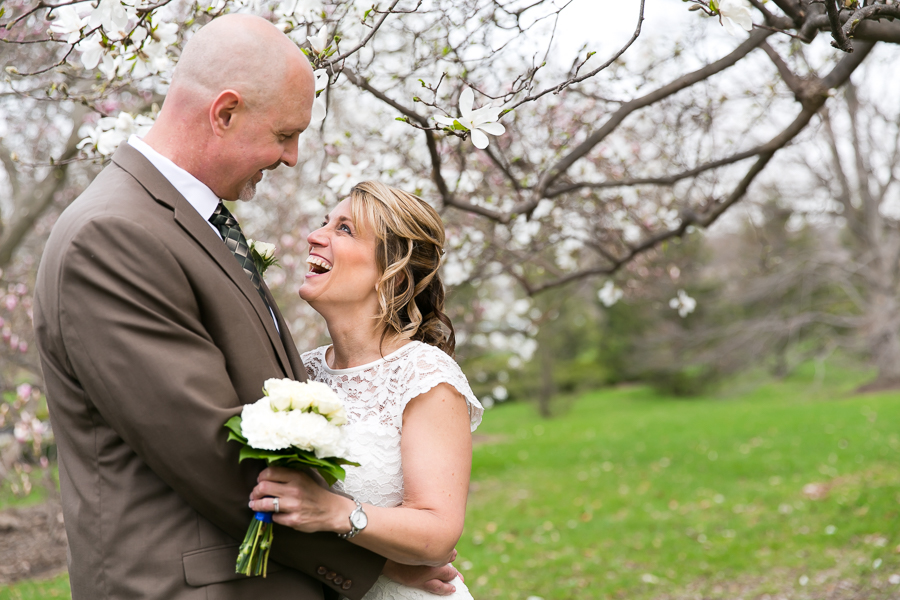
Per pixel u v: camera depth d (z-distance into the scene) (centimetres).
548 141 375
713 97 405
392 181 326
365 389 185
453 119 193
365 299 192
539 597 510
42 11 428
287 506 139
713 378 2053
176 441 139
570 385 2225
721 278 1927
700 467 914
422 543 159
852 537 578
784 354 1908
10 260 653
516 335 879
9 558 566
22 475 558
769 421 1220
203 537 148
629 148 453
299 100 159
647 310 2053
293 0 215
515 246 452
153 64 228
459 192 365
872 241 1730
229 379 149
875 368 1955
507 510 770
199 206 161
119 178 153
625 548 612
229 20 157
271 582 155
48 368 151
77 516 150
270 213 633
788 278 1683
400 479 177
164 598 144
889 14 205
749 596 493
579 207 443
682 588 519
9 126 628
